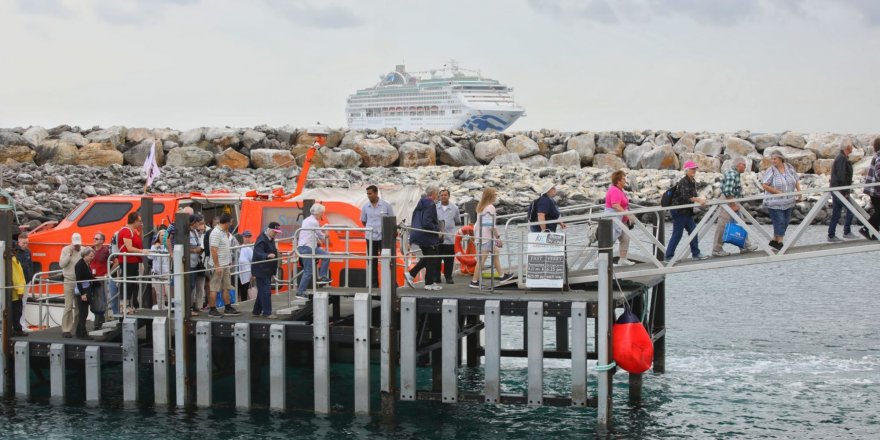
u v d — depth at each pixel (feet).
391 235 45.37
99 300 50.93
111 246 49.96
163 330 47.96
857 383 57.67
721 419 50.21
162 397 48.29
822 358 64.90
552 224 51.96
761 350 67.56
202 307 50.29
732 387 56.65
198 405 47.62
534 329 43.73
